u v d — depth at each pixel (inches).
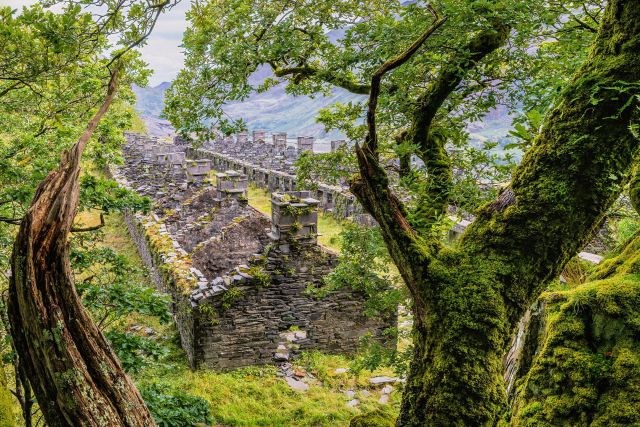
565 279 219.3
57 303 80.8
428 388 117.9
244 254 543.5
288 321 445.7
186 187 802.8
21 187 230.5
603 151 106.9
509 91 235.0
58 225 81.6
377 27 217.9
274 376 422.6
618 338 110.5
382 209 126.0
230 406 372.5
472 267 118.6
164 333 493.7
